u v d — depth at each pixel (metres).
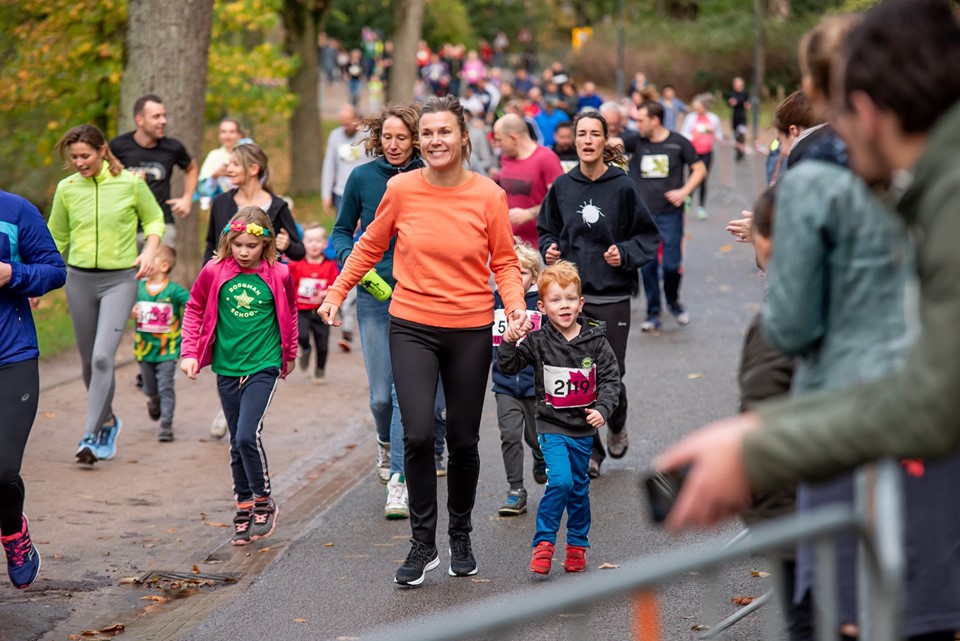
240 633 6.79
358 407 13.14
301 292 14.16
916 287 3.29
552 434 7.58
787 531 3.06
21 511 7.10
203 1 18.30
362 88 72.56
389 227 7.47
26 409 7.02
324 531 8.77
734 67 59.12
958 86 2.76
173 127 18.22
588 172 9.98
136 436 11.91
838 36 3.84
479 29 95.38
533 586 7.39
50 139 25.03
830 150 3.91
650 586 2.97
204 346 8.66
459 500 7.60
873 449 2.58
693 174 16.14
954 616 3.55
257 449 8.48
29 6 23.64
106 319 10.61
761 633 6.26
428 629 2.83
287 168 44.09
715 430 2.72
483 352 7.36
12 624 7.00
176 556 8.38
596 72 64.81
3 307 7.01
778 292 3.55
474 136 20.48
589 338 7.61
